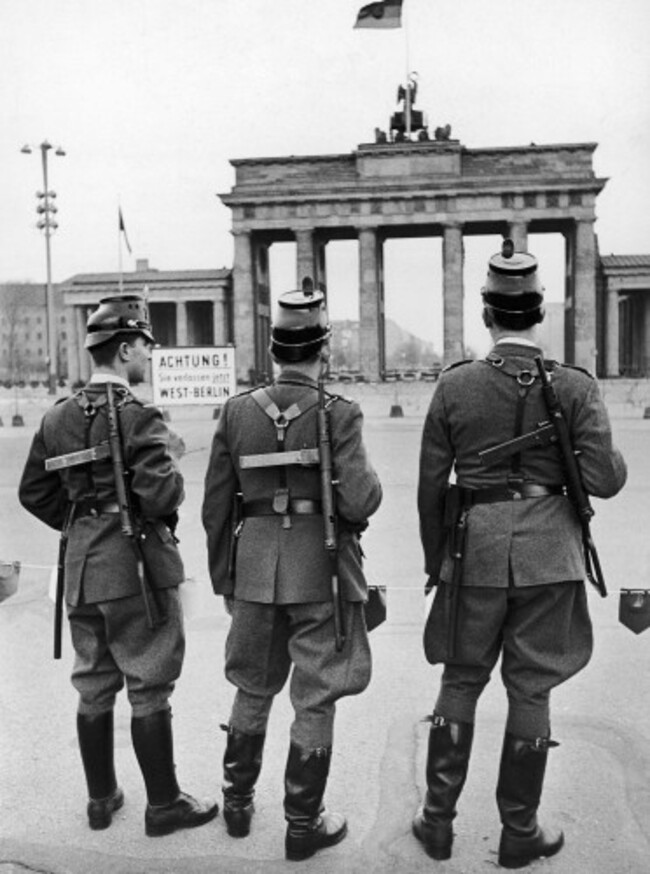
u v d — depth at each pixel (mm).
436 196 82938
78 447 5203
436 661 5062
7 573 8156
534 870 4695
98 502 5172
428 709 6754
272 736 6453
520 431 4859
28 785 5707
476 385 4930
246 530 5211
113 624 5129
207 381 24297
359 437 5094
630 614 6777
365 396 69125
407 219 83688
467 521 4910
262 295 93312
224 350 24250
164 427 5230
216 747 6207
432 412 5055
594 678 7395
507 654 4965
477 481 4926
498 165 82438
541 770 4785
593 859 4777
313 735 4930
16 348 111375
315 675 4988
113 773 5340
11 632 8898
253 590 5086
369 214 84062
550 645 4855
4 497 19062
